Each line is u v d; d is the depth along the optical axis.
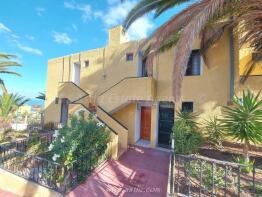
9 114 13.22
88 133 6.68
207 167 4.71
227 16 6.51
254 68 7.92
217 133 7.91
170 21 5.38
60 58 16.38
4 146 6.77
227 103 8.45
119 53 12.74
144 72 11.78
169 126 10.85
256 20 5.63
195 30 4.32
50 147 5.94
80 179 5.82
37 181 5.39
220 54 8.89
